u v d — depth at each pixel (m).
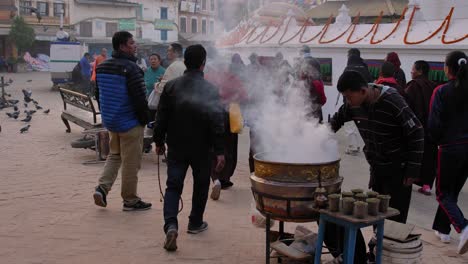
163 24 44.28
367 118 3.86
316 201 3.46
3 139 9.68
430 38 9.66
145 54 35.00
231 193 6.32
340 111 4.18
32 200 5.79
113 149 5.43
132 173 5.34
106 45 45.59
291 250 3.86
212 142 4.65
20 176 6.86
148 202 5.81
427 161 6.36
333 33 12.09
